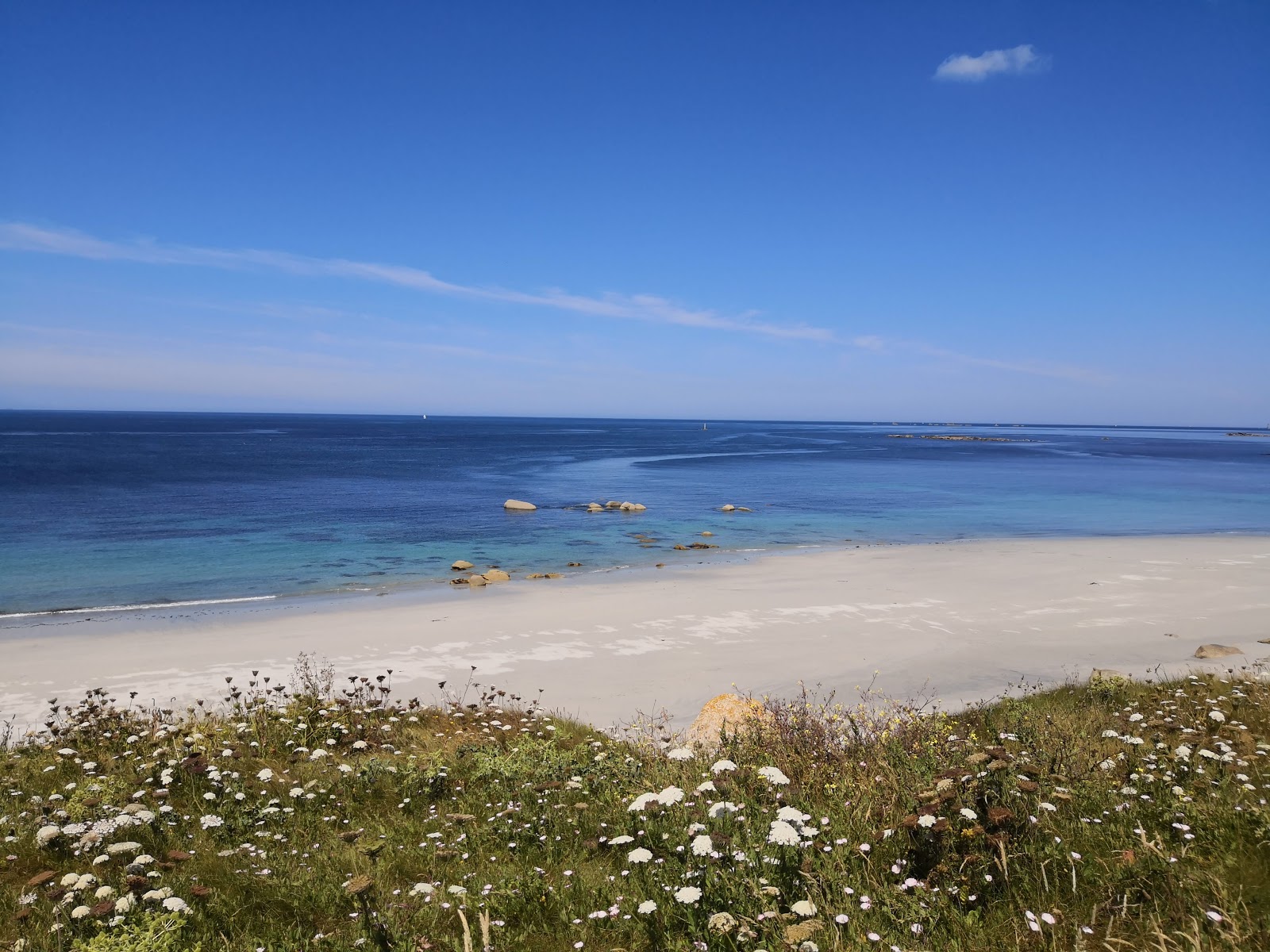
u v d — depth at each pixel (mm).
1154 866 4879
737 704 11156
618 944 4551
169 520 42469
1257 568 29547
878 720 9547
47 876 5441
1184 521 44688
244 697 15352
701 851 4680
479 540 37594
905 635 20234
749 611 22984
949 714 12391
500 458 104125
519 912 5070
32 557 31719
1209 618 21859
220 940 4746
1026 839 5219
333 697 14859
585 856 6023
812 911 4180
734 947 4164
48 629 21203
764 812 5633
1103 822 5680
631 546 36250
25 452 97000
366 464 88875
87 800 7488
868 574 28828
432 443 144875
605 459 103000
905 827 5152
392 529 40688
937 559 31938
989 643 19375
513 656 18531
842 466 92250
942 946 4195
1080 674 16750
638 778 7918
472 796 8055
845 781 6469
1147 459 113812
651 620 21875
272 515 45094
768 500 55812
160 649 19141
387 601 24766
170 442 133000
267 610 23531
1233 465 101125
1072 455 124250
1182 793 6227
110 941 4320
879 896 4660
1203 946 4051
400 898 5367
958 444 171250
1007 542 36594
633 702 15297
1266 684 13461
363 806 7949
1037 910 4520
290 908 5305
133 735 10992
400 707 13953
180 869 5961
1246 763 7449
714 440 175625
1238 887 4582
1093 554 32844
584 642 19734
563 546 36219
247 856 6320
